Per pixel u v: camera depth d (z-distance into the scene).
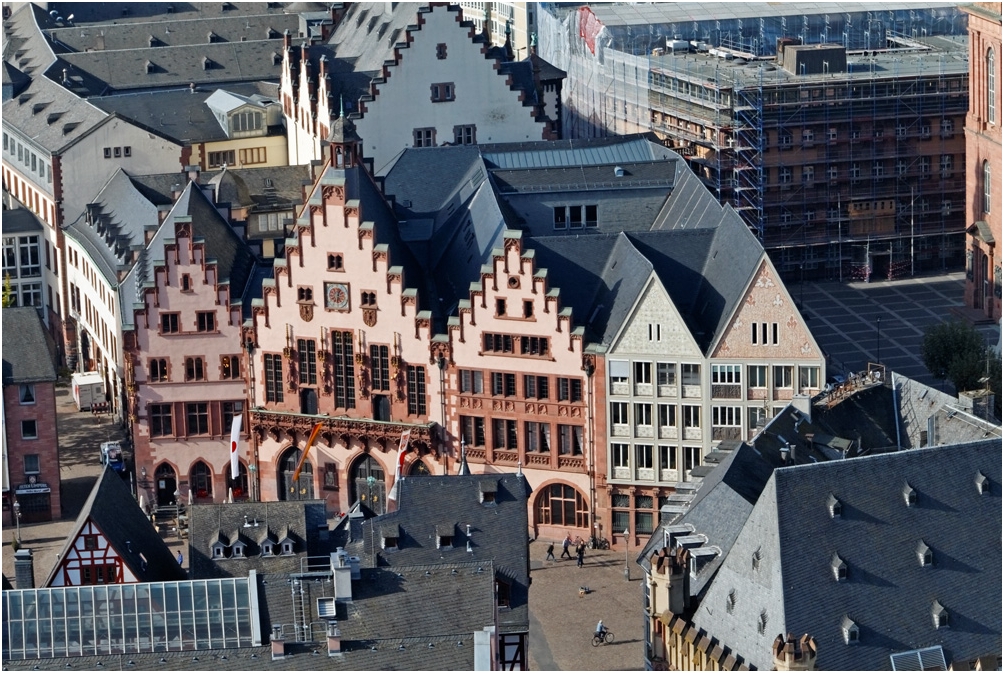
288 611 186.62
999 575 194.62
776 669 184.00
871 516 193.75
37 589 185.75
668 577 199.00
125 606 185.75
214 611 185.88
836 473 194.88
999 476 199.88
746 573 192.38
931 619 190.62
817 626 187.50
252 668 182.62
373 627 186.50
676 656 198.25
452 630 187.00
